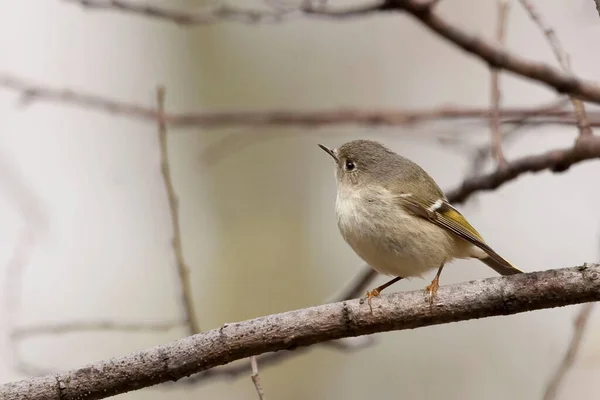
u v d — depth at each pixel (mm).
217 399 12766
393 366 13039
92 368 5988
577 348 6836
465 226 8492
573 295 5988
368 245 8406
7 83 9047
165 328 7398
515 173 8508
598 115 8672
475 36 8203
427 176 9039
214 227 15008
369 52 15367
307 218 15102
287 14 8367
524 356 12664
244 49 16078
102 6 8273
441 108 9250
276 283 14672
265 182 15164
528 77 8234
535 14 7727
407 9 8156
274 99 15430
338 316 6160
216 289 14641
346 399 12906
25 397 5891
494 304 6121
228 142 13688
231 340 6047
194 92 15641
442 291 6215
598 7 6547
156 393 12594
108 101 9180
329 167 15266
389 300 6215
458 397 12672
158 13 8430
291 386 12992
